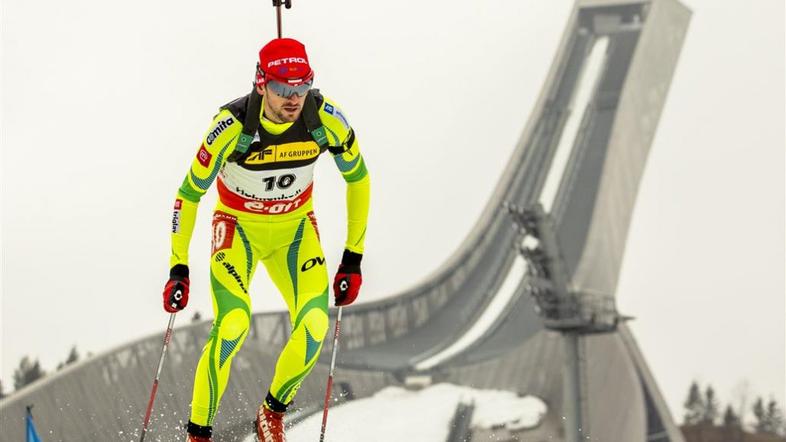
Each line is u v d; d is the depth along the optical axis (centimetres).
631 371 5097
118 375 2764
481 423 3775
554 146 7588
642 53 8131
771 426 8481
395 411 3106
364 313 5425
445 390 4172
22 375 7569
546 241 5275
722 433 8462
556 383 4544
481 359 5147
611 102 7825
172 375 2839
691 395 8781
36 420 2541
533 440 3847
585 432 4219
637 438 4631
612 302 5491
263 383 2920
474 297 6256
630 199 7281
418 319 5912
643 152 7744
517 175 7412
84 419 2544
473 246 6869
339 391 3916
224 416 1886
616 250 6875
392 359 5009
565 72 8269
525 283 6272
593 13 8662
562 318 4819
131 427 2527
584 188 7088
